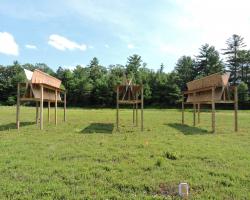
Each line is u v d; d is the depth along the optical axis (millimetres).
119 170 7113
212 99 15617
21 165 7383
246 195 5547
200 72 79250
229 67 78375
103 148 9875
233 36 77438
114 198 5379
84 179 6371
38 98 16172
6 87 77438
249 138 12836
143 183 6102
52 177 6477
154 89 75688
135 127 17594
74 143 10938
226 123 20875
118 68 96562
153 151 9391
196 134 14141
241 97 64500
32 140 11578
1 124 18312
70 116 27922
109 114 32062
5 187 5750
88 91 76562
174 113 36406
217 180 6391
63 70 83750
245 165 7691
